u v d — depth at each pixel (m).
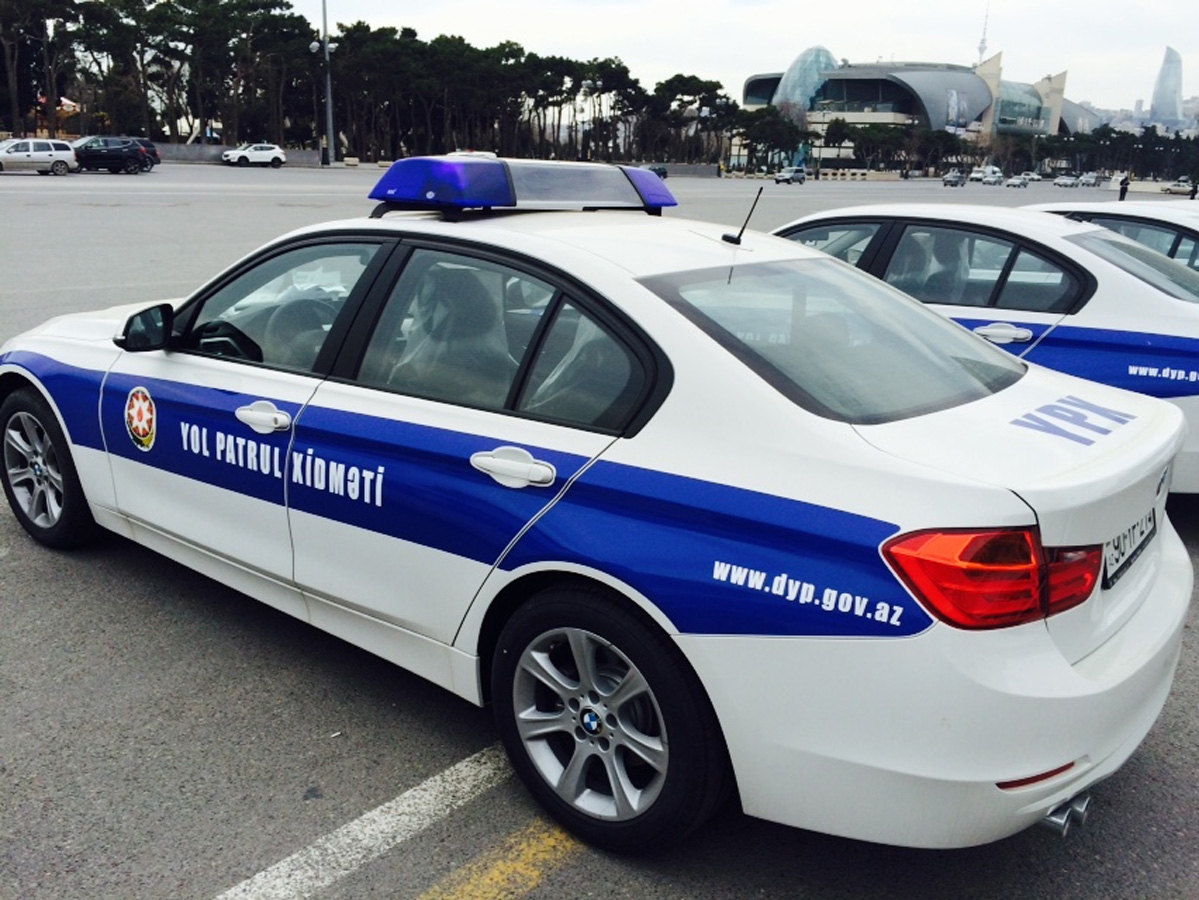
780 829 2.88
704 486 2.42
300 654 3.81
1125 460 2.41
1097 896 2.63
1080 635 2.32
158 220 23.12
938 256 5.76
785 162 140.25
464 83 91.75
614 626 2.54
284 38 85.00
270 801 2.94
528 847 2.78
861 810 2.29
